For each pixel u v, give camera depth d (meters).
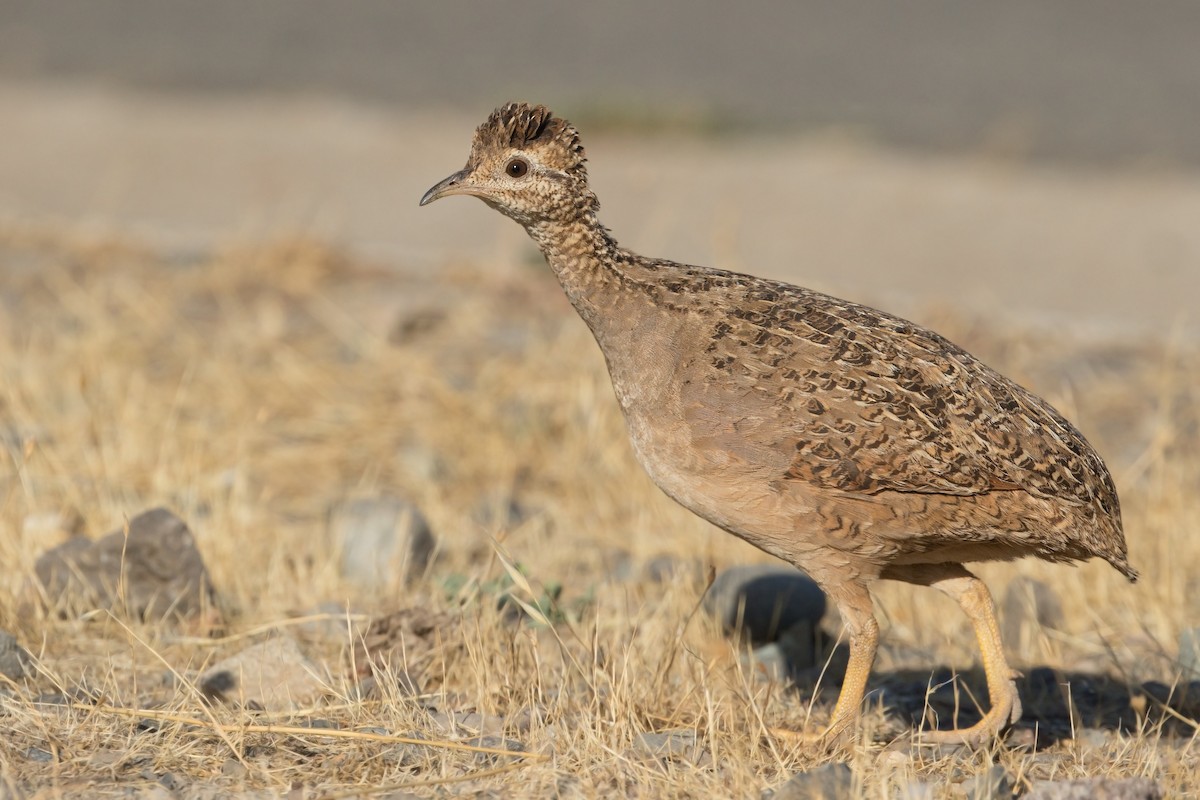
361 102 57.75
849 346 13.66
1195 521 20.30
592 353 27.30
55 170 45.38
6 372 24.31
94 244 34.94
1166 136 54.78
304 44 69.88
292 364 26.83
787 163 49.69
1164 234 42.09
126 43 68.25
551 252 14.34
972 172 48.84
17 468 18.95
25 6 76.19
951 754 13.84
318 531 19.97
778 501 13.62
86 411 23.09
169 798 11.99
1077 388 27.83
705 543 20.53
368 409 25.56
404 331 29.83
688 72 65.69
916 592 18.98
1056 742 14.70
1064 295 36.12
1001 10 82.06
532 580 18.14
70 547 17.66
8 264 33.31
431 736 13.40
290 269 33.34
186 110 54.81
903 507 13.53
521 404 26.06
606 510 22.09
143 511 18.17
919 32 76.06
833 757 13.40
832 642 17.91
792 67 67.25
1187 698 15.77
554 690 14.98
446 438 24.69
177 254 35.00
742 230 40.88
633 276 14.23
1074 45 72.69
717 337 13.80
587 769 12.70
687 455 13.79
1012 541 13.73
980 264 38.72
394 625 15.78
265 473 22.97
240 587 18.08
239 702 14.40
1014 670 15.34
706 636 17.00
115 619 15.74
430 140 51.47
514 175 14.14
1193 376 28.80
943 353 13.86
